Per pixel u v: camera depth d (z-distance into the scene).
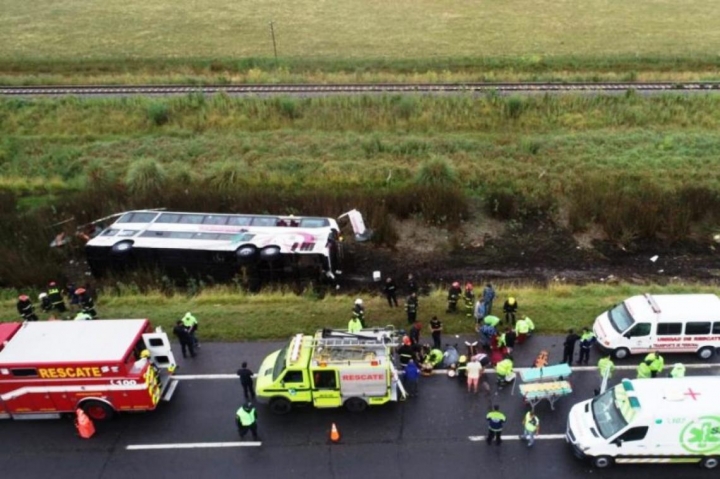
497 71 53.00
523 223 33.19
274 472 16.39
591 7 81.62
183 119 43.84
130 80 50.81
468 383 18.95
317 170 37.81
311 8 82.62
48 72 54.78
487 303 22.00
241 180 36.62
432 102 44.44
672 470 16.17
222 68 55.34
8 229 31.20
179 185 35.41
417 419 18.08
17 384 17.53
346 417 18.27
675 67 54.03
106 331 18.56
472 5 83.38
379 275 26.62
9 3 85.44
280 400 18.19
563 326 21.94
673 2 84.31
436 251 30.77
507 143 40.84
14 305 24.64
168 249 26.55
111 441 17.56
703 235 31.73
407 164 38.47
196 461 16.81
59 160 39.81
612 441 15.79
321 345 18.36
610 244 31.19
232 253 26.36
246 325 22.38
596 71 53.34
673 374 18.17
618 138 40.97
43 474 16.48
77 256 29.95
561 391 17.77
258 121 43.59
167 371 19.27
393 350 19.95
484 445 17.08
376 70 53.69
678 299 20.55
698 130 42.22
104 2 86.44
